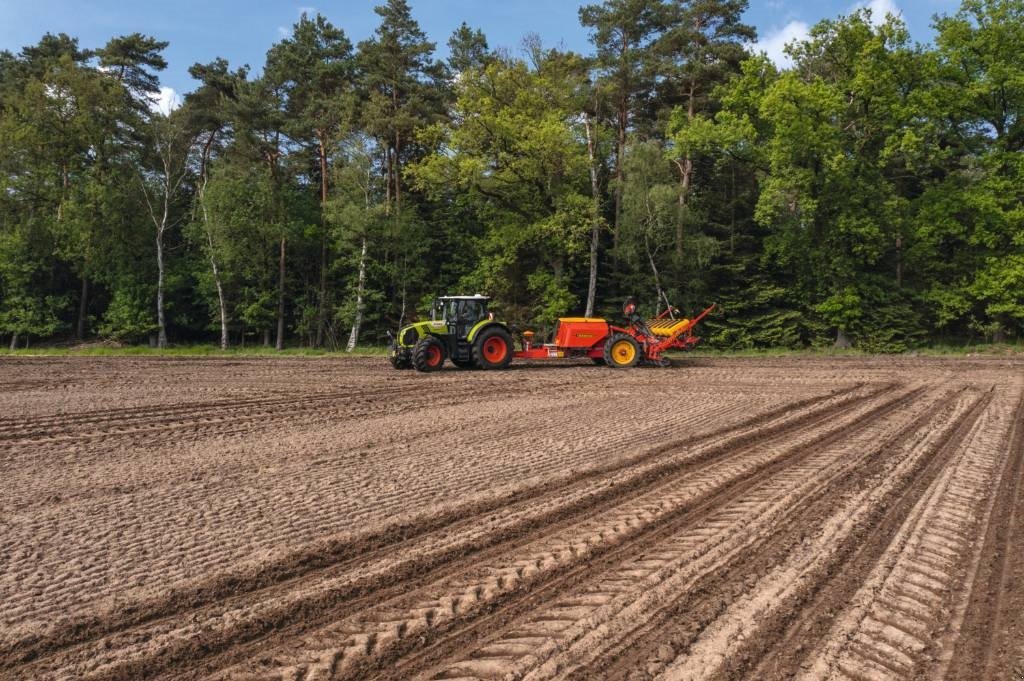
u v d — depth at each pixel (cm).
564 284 2766
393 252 3047
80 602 372
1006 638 329
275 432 859
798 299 2719
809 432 846
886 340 2505
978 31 2347
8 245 3016
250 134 2931
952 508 533
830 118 2419
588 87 2614
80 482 621
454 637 335
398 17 2914
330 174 3112
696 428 870
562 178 2711
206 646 328
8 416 963
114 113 3172
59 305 3181
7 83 3497
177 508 540
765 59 2470
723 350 2514
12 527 496
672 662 308
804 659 310
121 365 1741
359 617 358
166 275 3188
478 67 2725
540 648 322
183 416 976
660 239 2664
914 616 353
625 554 444
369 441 800
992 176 2362
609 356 1680
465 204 3006
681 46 2648
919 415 958
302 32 3095
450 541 469
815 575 404
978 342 2673
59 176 3266
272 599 378
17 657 317
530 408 1039
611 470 661
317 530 488
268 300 3069
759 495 576
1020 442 775
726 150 2544
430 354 1574
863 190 2397
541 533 487
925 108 2375
